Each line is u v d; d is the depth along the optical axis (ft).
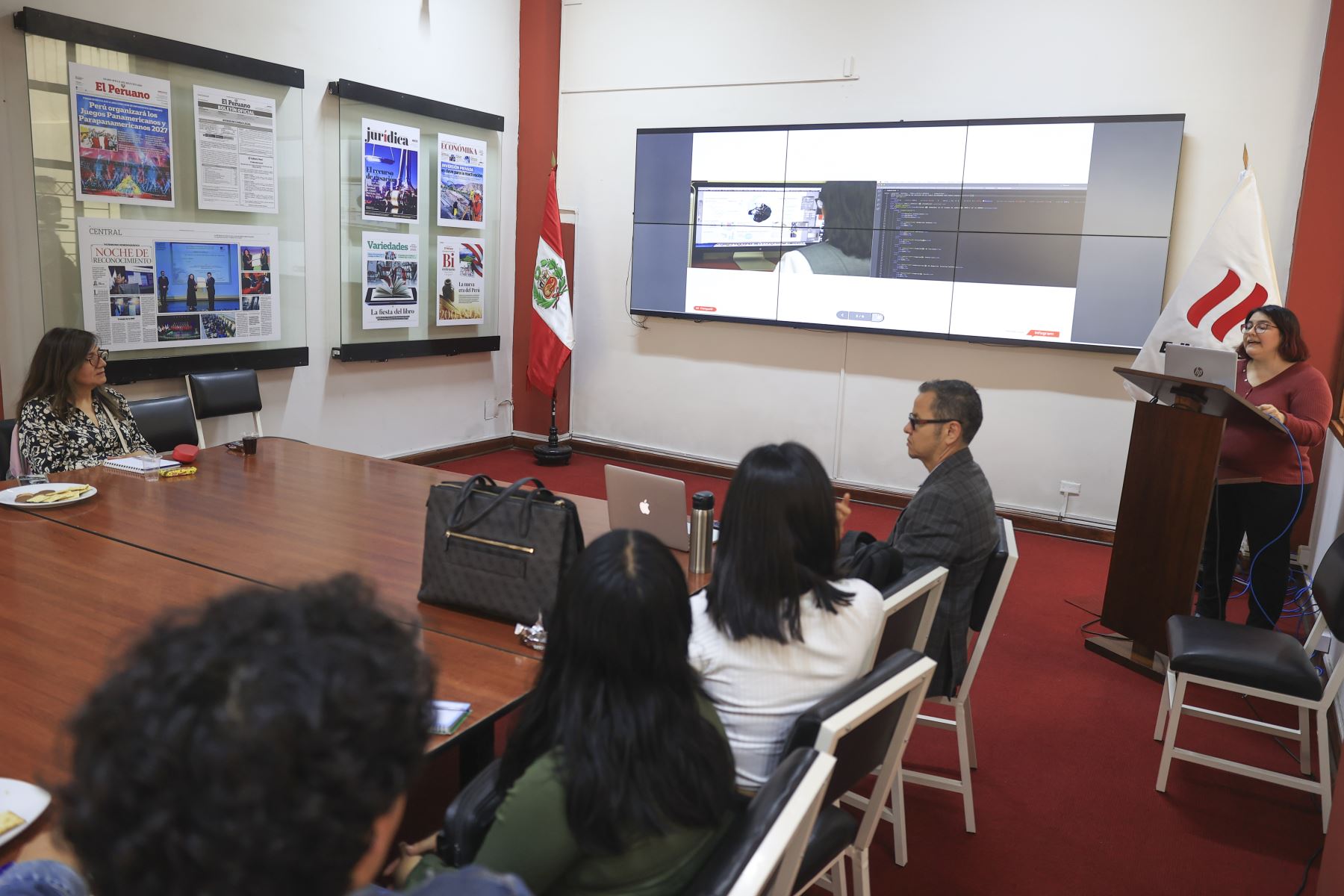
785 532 4.80
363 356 18.65
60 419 11.10
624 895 3.69
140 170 14.61
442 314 20.43
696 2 19.83
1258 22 15.24
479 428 22.20
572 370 22.65
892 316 18.43
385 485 10.68
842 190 18.51
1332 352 14.89
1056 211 16.75
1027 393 17.72
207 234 15.66
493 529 6.70
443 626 6.64
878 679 4.69
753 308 19.84
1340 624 8.00
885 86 18.24
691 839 3.75
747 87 19.57
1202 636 8.95
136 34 14.19
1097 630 12.98
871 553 7.16
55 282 13.83
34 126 13.33
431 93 19.45
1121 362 16.84
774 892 3.87
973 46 17.39
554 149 21.59
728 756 3.85
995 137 17.02
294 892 1.51
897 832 7.59
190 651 1.59
